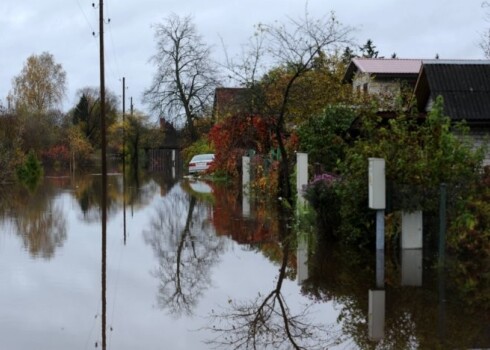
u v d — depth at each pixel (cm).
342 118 1931
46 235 1496
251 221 1748
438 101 1222
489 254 1116
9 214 1941
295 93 2372
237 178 3303
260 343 693
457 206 1116
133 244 1373
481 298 861
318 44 2011
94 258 1197
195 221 1773
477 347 656
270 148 2494
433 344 668
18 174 4109
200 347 675
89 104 7812
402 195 1127
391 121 1237
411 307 821
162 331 735
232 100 2500
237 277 1038
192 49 5528
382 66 3728
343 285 959
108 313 809
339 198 1308
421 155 1157
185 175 4628
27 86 6981
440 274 1010
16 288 941
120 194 2756
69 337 702
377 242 1117
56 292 920
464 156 1166
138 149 7038
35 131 5391
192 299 890
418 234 1173
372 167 1113
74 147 5788
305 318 790
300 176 1592
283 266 1118
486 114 1705
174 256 1229
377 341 684
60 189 3034
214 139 2977
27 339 692
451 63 1825
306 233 1454
